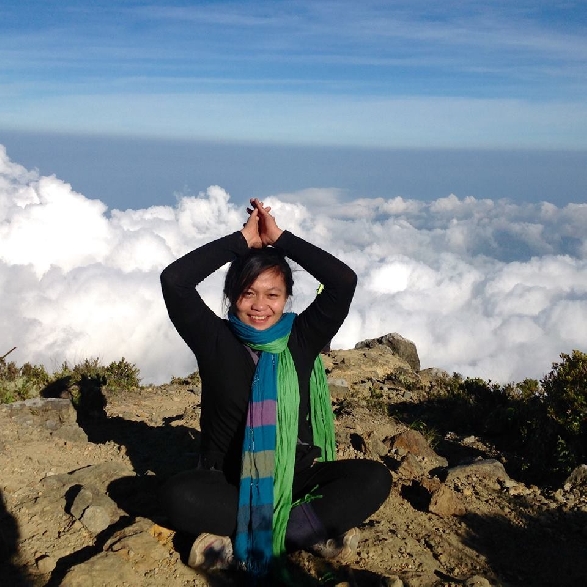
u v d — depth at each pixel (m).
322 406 2.49
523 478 3.38
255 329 2.30
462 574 2.43
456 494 2.98
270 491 2.24
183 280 2.26
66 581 2.11
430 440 3.82
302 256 2.32
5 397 4.12
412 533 2.66
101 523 2.46
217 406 2.37
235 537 2.27
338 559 2.38
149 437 3.50
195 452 3.28
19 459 2.98
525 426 3.86
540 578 2.47
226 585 2.22
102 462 3.08
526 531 2.79
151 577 2.20
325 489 2.34
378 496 2.36
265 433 2.26
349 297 2.33
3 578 2.18
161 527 2.43
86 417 3.91
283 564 2.23
